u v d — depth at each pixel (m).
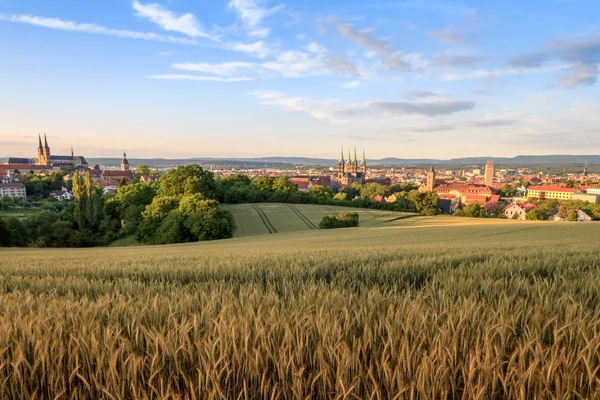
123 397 2.37
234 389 2.49
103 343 2.87
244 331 2.82
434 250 12.91
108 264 11.82
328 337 2.75
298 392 2.29
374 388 2.26
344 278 6.48
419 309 3.31
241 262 9.80
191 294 4.82
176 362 2.59
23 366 2.69
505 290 4.38
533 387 2.27
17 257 19.53
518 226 45.47
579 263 7.18
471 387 2.26
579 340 2.66
